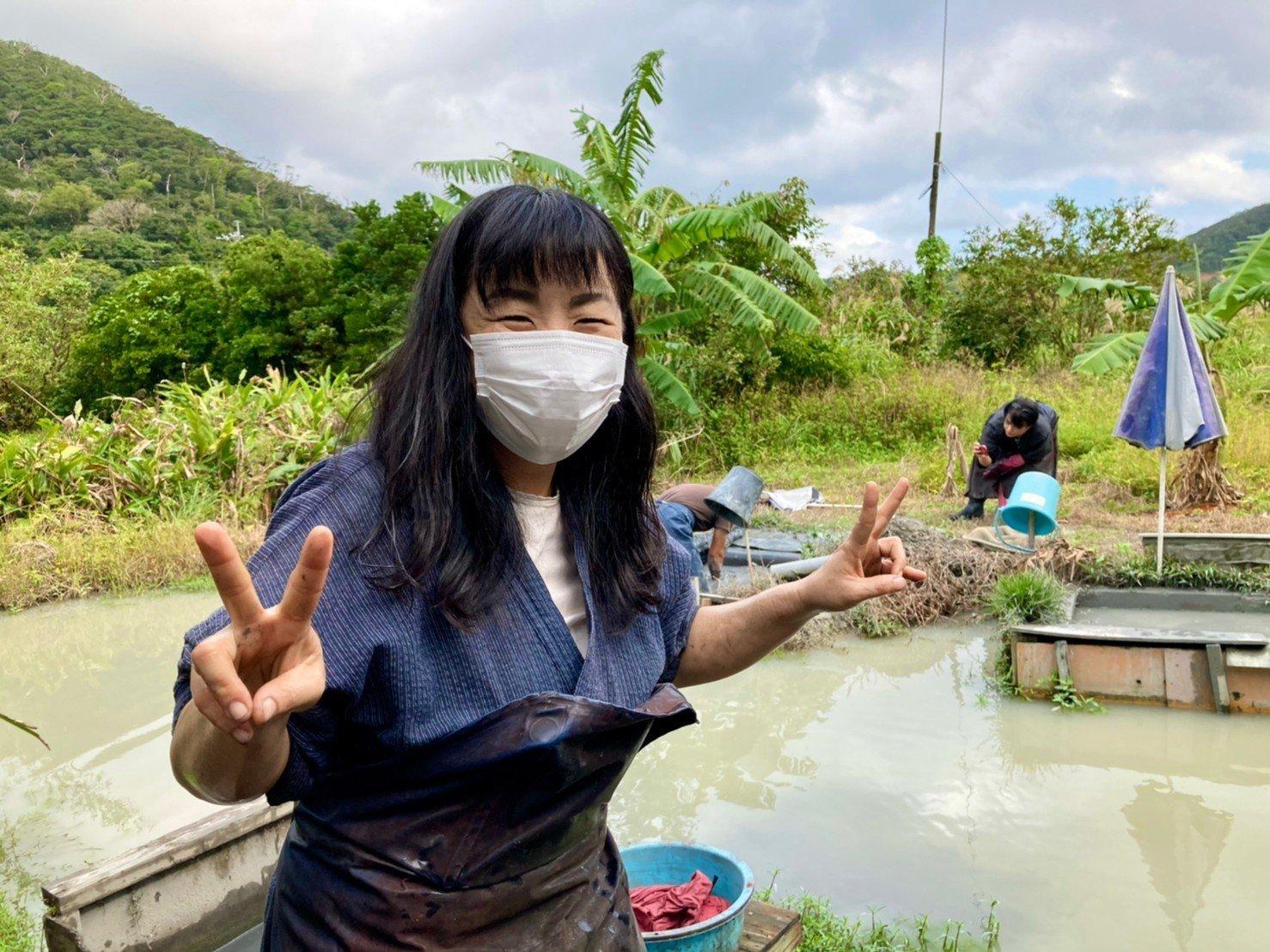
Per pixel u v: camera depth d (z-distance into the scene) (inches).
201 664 33.7
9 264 1205.7
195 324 1005.8
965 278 749.3
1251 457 418.6
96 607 338.3
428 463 46.8
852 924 123.3
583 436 50.1
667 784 171.3
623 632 53.7
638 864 109.7
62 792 179.0
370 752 45.8
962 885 133.0
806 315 427.5
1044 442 350.9
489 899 46.3
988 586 275.3
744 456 549.0
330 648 43.0
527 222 48.2
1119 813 154.9
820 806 160.2
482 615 46.9
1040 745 184.7
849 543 57.4
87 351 1062.4
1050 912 125.6
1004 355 717.3
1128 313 673.0
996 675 223.3
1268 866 136.3
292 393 499.8
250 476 448.1
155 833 161.0
